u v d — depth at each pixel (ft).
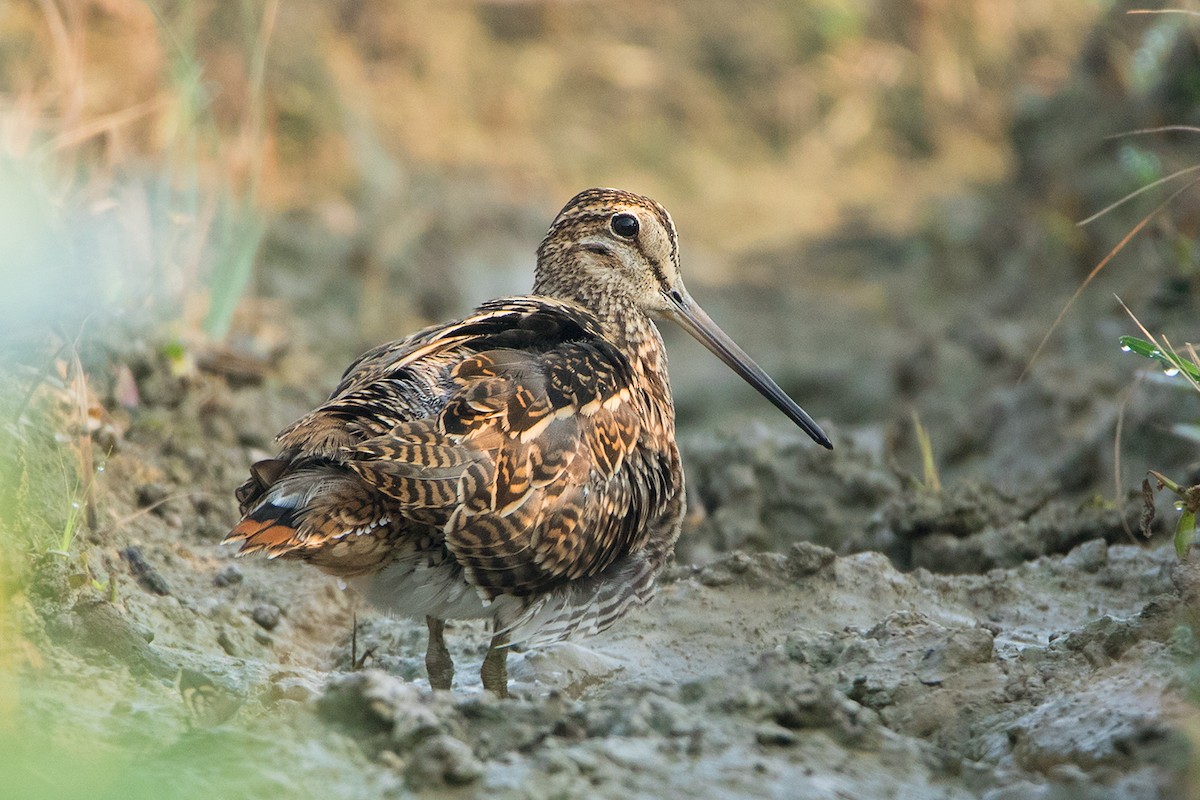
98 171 41.55
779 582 31.99
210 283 45.98
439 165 72.28
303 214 61.57
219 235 47.75
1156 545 35.04
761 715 22.71
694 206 79.41
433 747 20.47
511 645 27.84
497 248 67.05
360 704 21.68
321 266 58.54
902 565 36.94
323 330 53.88
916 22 88.28
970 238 68.64
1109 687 23.88
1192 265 42.60
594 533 27.30
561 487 26.58
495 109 79.00
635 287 32.81
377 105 74.13
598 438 27.40
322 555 25.29
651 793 20.56
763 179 82.23
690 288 68.90
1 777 18.93
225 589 32.55
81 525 30.63
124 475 35.09
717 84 86.53
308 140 65.98
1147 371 35.81
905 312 63.87
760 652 29.89
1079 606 31.96
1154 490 36.76
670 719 22.22
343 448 25.20
